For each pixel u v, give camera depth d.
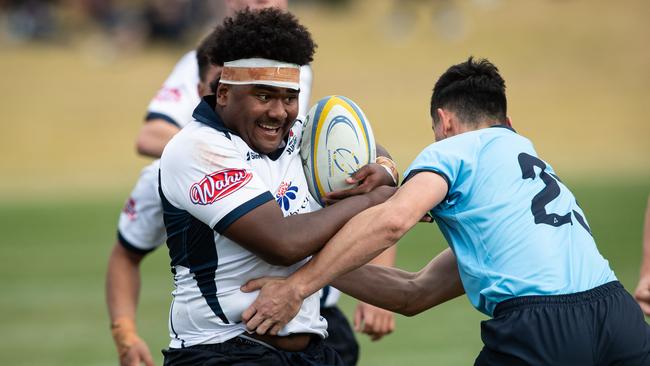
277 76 13.47
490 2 124.25
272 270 13.98
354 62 107.12
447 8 118.75
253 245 13.41
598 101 96.31
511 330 13.32
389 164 14.83
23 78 101.12
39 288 40.44
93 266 44.97
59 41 115.06
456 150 14.15
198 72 17.69
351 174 14.38
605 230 49.38
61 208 63.66
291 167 14.37
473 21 119.00
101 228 55.56
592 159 80.94
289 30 13.55
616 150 84.56
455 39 114.06
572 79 101.69
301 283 13.52
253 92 13.52
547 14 119.00
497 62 107.00
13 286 40.97
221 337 13.83
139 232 18.20
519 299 13.41
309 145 14.58
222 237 13.75
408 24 119.31
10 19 116.38
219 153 13.57
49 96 96.69
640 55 106.69
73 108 93.94
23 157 84.06
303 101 18.47
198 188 13.52
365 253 13.41
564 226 14.00
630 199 60.25
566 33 113.44
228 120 13.84
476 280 13.86
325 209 13.76
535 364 13.21
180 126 19.50
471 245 13.94
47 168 81.31
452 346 29.72
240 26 13.48
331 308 18.45
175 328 14.27
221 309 13.82
